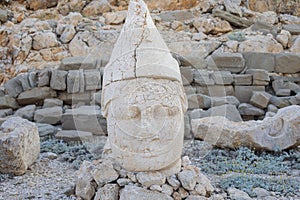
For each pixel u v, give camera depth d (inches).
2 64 290.5
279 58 286.5
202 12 341.1
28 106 259.6
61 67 273.1
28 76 268.2
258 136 204.1
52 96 265.4
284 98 263.1
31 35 298.7
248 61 285.7
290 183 152.6
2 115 256.5
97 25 316.5
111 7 350.6
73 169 180.5
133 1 135.0
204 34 306.0
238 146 205.8
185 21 330.6
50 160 193.0
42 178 165.2
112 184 125.8
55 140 227.9
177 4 350.9
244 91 273.0
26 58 292.8
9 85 266.1
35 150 186.4
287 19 343.9
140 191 120.9
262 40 305.0
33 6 342.6
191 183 126.3
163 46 130.8
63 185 153.7
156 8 349.4
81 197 133.0
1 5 334.6
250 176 164.1
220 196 132.0
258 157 195.6
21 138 167.8
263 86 274.1
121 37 132.6
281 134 204.8
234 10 335.3
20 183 157.3
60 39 302.2
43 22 310.3
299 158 192.1
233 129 206.4
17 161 166.6
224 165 179.3
